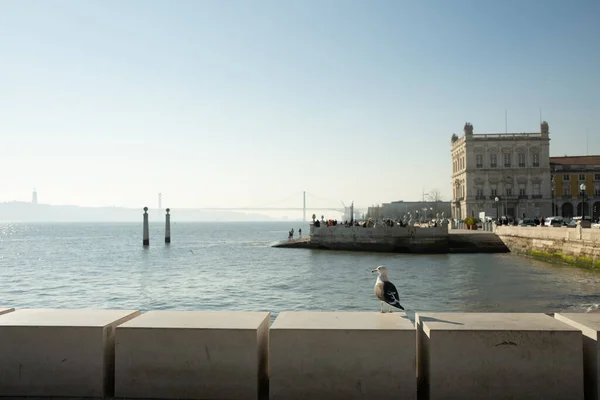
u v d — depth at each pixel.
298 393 7.12
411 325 7.33
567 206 115.62
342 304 27.92
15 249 84.12
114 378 7.49
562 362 6.97
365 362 7.07
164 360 7.23
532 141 114.81
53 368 7.31
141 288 35.34
